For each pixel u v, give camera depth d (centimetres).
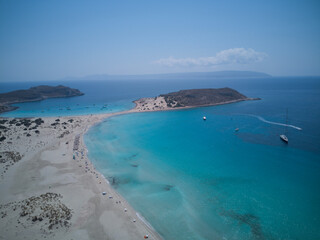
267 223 3566
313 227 3453
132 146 7362
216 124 10325
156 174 5316
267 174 5191
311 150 6575
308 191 4428
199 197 4334
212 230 3447
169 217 3738
